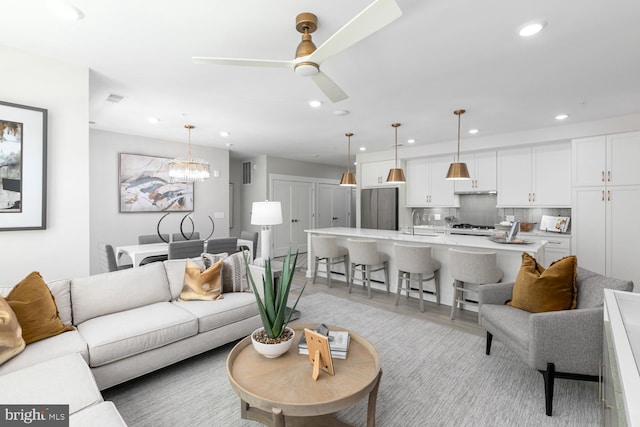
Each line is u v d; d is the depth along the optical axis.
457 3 1.81
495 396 2.02
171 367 2.38
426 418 1.81
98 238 4.79
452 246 3.83
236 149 6.45
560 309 2.17
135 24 2.03
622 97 3.35
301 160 7.99
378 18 1.36
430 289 4.09
